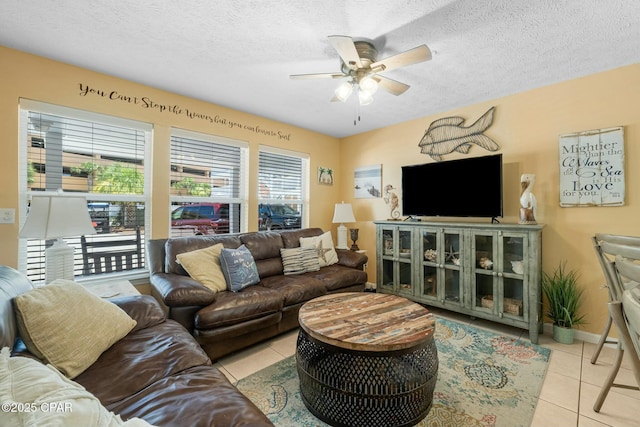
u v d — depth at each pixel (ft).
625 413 5.28
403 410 4.85
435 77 8.53
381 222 11.98
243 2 5.52
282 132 13.07
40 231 5.93
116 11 5.78
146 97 9.21
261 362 7.15
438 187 11.01
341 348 4.97
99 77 8.34
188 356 4.66
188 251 8.89
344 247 13.70
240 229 11.98
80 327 4.49
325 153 15.02
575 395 5.80
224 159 11.42
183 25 6.23
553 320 8.55
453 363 7.05
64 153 8.05
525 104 9.48
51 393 2.24
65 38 6.70
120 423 2.30
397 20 6.01
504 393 5.87
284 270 10.60
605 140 8.04
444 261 10.08
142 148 9.41
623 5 5.46
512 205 9.78
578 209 8.49
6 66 7.02
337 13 5.82
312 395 5.29
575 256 8.54
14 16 5.90
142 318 5.73
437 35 6.50
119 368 4.24
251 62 7.77
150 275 8.43
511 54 7.27
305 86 9.25
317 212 14.67
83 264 8.39
